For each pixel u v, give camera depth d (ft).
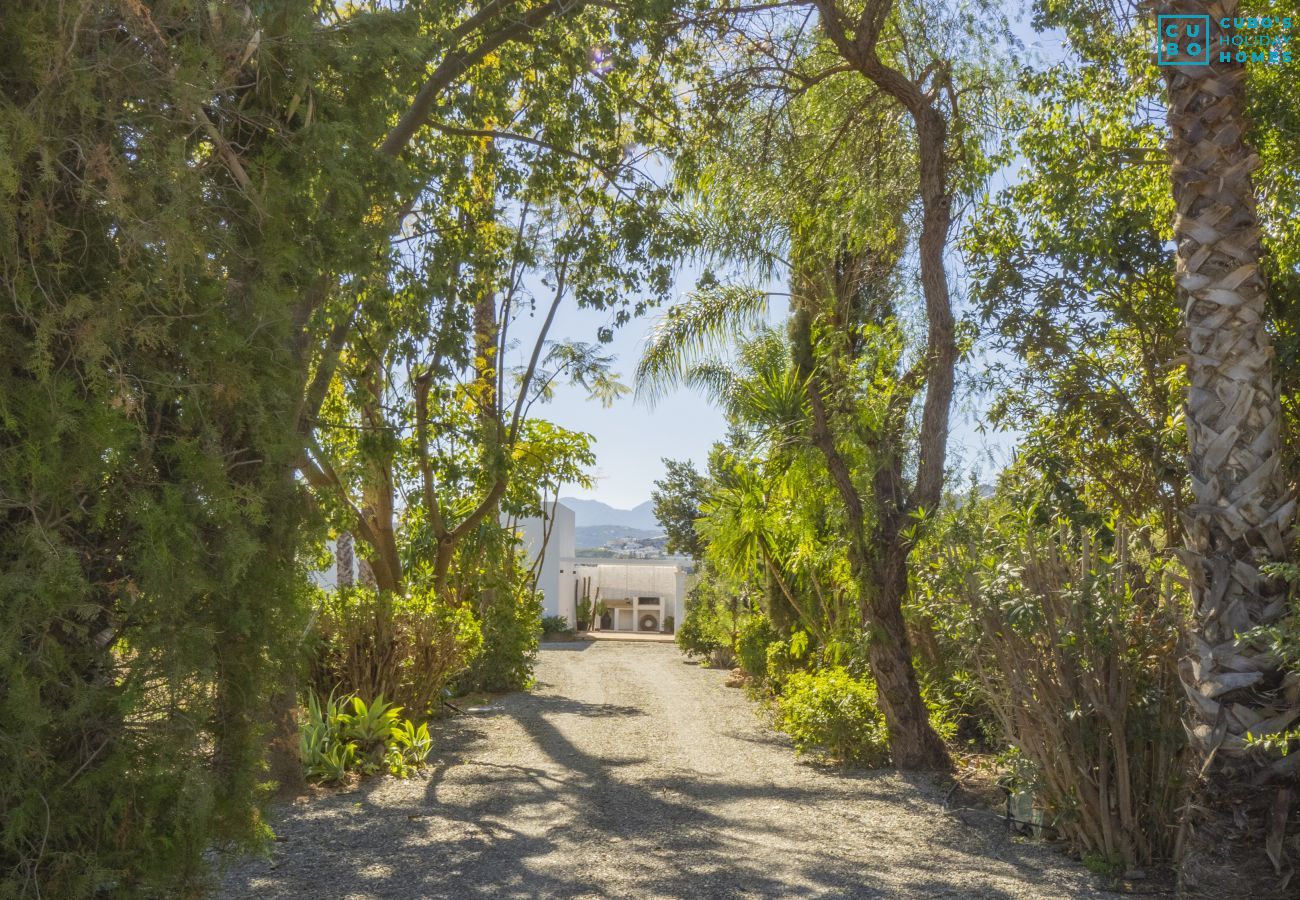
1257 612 17.28
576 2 28.96
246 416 12.26
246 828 12.71
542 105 30.55
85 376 10.74
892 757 29.66
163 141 11.35
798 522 37.04
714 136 33.76
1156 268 23.91
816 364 32.89
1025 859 19.65
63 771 10.93
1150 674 19.16
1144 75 26.63
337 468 31.81
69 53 10.27
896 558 29.48
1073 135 26.20
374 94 15.79
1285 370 20.20
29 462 10.12
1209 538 17.87
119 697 11.12
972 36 31.63
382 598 35.22
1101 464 25.40
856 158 34.68
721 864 19.38
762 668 47.44
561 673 61.36
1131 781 19.07
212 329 11.80
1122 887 17.65
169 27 11.73
